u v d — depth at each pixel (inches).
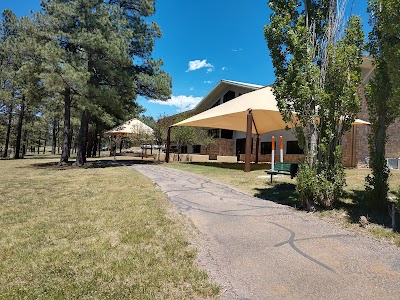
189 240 184.5
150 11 888.3
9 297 115.7
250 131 580.4
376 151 259.4
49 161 1094.4
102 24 727.1
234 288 123.8
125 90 829.2
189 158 1125.1
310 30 273.0
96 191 377.4
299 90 257.0
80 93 721.6
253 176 522.3
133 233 196.5
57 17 751.7
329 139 256.8
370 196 257.8
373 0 259.9
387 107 253.3
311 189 256.5
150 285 125.3
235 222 226.4
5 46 1090.7
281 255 160.2
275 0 285.1
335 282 128.9
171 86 896.9
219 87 1256.2
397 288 123.4
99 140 1946.4
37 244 179.2
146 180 478.0
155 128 1170.6
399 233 194.1
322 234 196.9
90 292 119.3
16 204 299.9
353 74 252.5
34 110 1376.7
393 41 220.1
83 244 178.1
